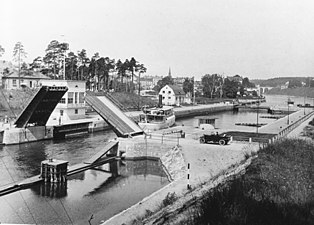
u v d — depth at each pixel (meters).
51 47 102.31
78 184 31.89
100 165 39.94
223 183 22.89
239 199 16.56
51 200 27.16
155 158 42.94
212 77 185.00
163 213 18.80
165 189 25.44
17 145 50.19
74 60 110.12
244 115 115.56
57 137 57.94
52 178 31.84
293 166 24.86
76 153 45.34
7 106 72.75
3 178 32.88
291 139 34.59
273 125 67.75
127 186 31.84
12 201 26.66
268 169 23.77
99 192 29.67
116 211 25.11
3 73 91.44
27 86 89.00
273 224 14.20
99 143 53.44
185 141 43.28
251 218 14.59
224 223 14.48
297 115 93.06
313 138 41.75
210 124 67.44
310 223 14.66
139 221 18.39
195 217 15.70
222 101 167.50
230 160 34.56
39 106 50.06
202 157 36.91
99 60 113.19
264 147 31.50
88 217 23.80
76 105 67.25
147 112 64.44
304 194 18.58
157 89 193.12
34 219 23.14
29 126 53.88
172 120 72.69
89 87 116.75
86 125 65.31
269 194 18.14
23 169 36.50
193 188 24.95
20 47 92.75
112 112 52.56
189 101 153.75
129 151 43.16
